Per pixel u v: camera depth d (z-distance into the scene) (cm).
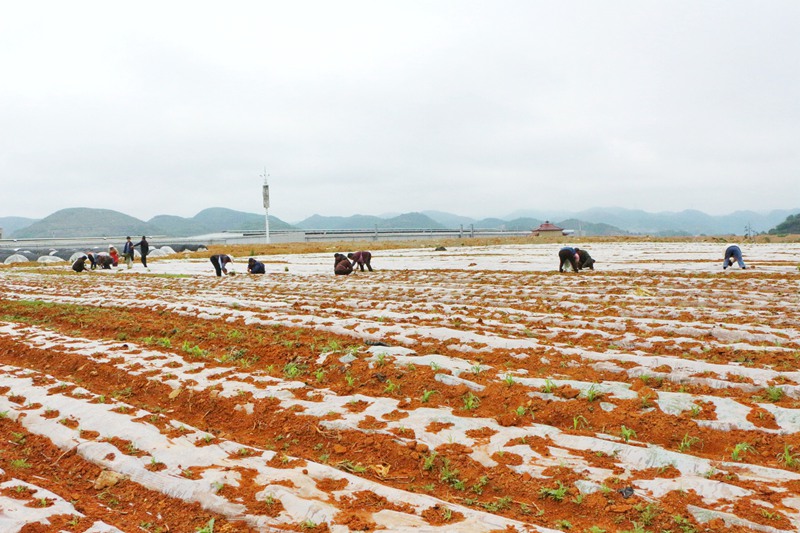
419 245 7025
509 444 562
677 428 580
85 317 1355
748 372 718
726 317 1124
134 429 624
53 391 773
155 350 995
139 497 507
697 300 1354
